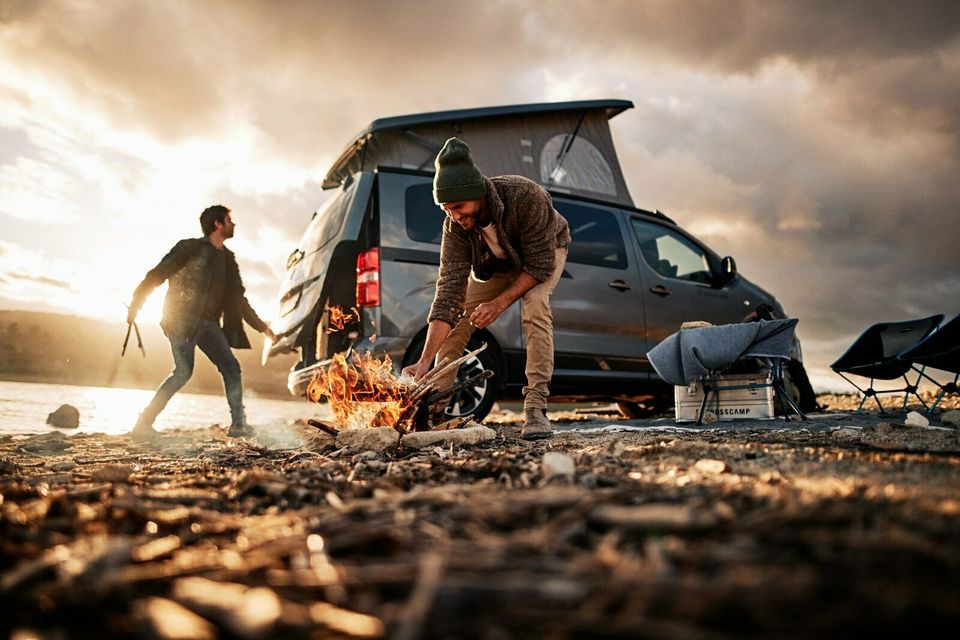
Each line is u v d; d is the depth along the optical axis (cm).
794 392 620
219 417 941
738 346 457
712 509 126
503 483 194
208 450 388
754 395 480
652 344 594
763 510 125
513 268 384
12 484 209
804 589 85
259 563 107
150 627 81
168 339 502
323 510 150
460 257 378
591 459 233
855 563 94
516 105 748
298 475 224
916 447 260
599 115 816
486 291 401
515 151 754
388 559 110
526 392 392
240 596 91
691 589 87
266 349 596
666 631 76
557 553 107
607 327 574
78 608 88
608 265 590
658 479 185
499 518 129
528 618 83
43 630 84
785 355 456
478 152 736
